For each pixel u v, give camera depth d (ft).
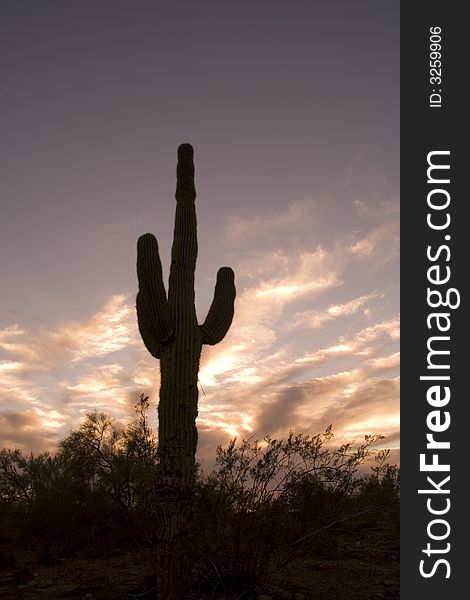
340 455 25.29
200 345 24.99
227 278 27.96
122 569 27.81
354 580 24.67
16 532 37.42
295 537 24.76
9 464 43.04
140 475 34.71
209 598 22.06
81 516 35.58
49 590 24.25
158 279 24.86
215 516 23.76
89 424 41.37
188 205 27.40
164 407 23.48
